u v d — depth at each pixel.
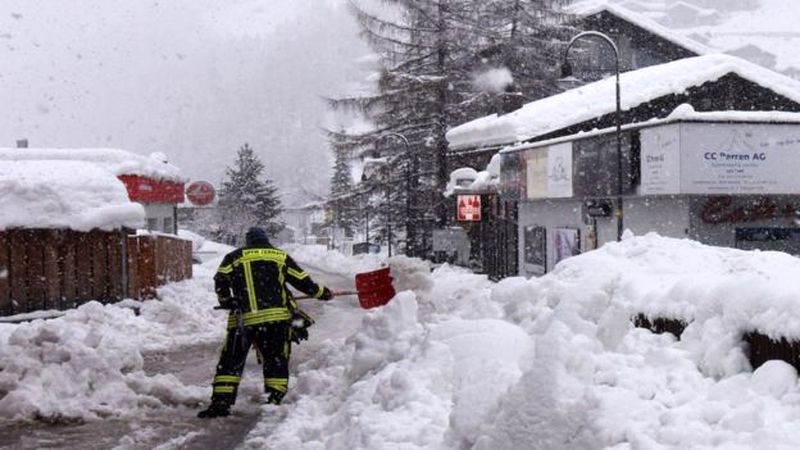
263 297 8.41
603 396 4.63
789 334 4.63
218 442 7.01
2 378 8.28
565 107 34.38
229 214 77.50
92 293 15.27
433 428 5.54
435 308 10.54
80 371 8.45
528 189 29.66
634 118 32.56
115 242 15.54
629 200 24.80
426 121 47.16
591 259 7.97
